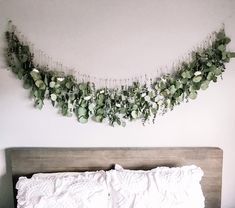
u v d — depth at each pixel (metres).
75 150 1.96
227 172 2.11
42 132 2.00
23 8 1.83
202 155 1.98
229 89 1.98
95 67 1.92
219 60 1.90
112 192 1.75
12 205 2.08
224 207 2.12
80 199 1.68
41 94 1.90
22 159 1.95
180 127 2.03
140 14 1.86
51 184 1.75
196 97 1.96
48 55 1.89
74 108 1.95
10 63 1.87
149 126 2.01
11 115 1.96
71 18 1.85
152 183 1.75
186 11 1.87
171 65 1.93
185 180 1.76
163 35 1.89
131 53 1.91
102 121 1.96
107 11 1.85
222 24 1.89
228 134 2.05
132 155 1.97
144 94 1.92
